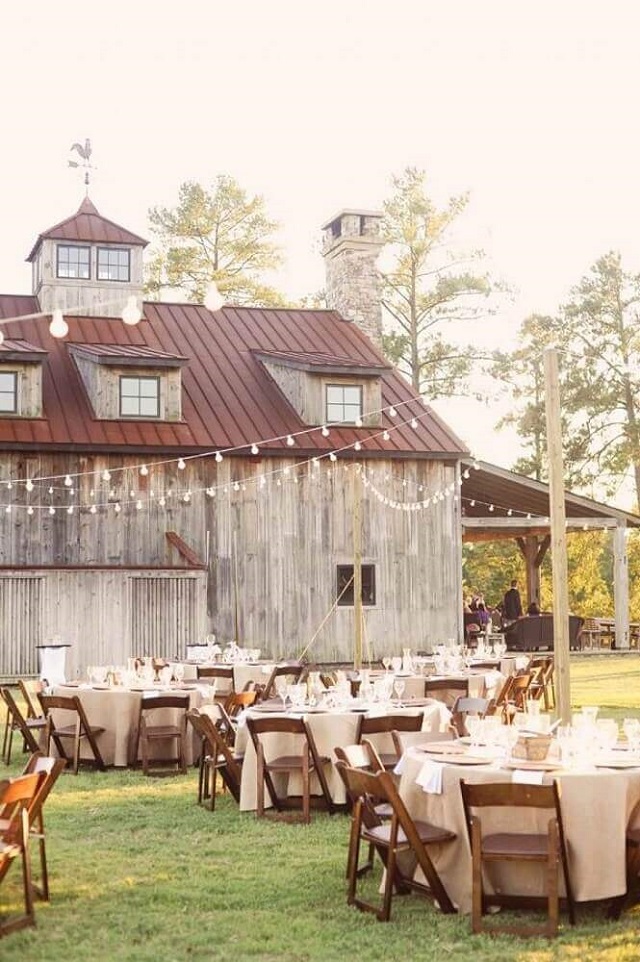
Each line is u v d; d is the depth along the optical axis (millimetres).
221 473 26797
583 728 8242
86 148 31781
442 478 28531
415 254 43875
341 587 27500
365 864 9234
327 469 27578
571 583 43969
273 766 11195
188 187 44375
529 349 45562
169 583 25328
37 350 25906
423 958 6941
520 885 7754
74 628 24500
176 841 10164
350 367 28094
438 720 12586
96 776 13828
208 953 7066
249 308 32812
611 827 7629
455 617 28344
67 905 8078
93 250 31031
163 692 14391
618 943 7195
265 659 26703
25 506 25328
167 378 26875
